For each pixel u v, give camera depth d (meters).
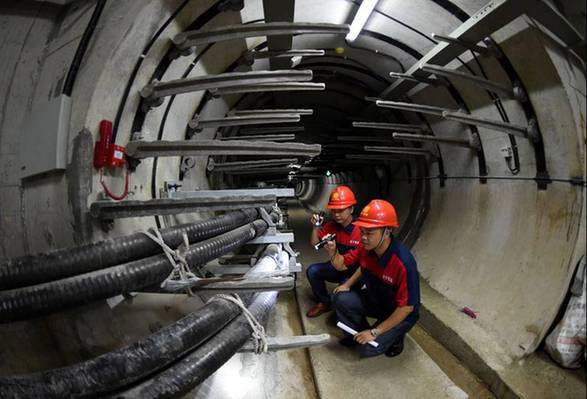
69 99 1.58
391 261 2.41
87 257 1.29
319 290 3.53
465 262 3.78
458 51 2.73
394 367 2.64
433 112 2.99
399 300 2.40
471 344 2.80
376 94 5.54
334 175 16.28
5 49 1.70
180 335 1.26
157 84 1.96
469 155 4.00
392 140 5.96
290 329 3.46
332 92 6.30
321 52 3.10
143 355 1.14
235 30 2.06
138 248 1.43
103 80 1.60
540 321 2.55
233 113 4.07
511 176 3.29
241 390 2.02
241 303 1.57
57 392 0.98
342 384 2.44
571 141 2.47
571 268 2.45
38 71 1.73
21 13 1.76
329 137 9.77
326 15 3.21
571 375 2.37
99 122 1.65
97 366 1.06
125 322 1.78
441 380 2.47
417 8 2.87
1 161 1.63
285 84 2.29
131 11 1.62
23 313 1.16
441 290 3.86
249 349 1.56
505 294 3.00
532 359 2.54
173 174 2.93
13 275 1.17
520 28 2.30
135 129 2.04
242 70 3.32
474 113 3.60
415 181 6.01
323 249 6.56
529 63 2.48
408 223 5.68
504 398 2.38
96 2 1.64
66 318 1.61
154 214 1.60
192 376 1.22
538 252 2.81
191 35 2.05
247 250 4.62
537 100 2.62
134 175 2.09
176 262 1.50
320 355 2.80
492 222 3.57
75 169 1.56
